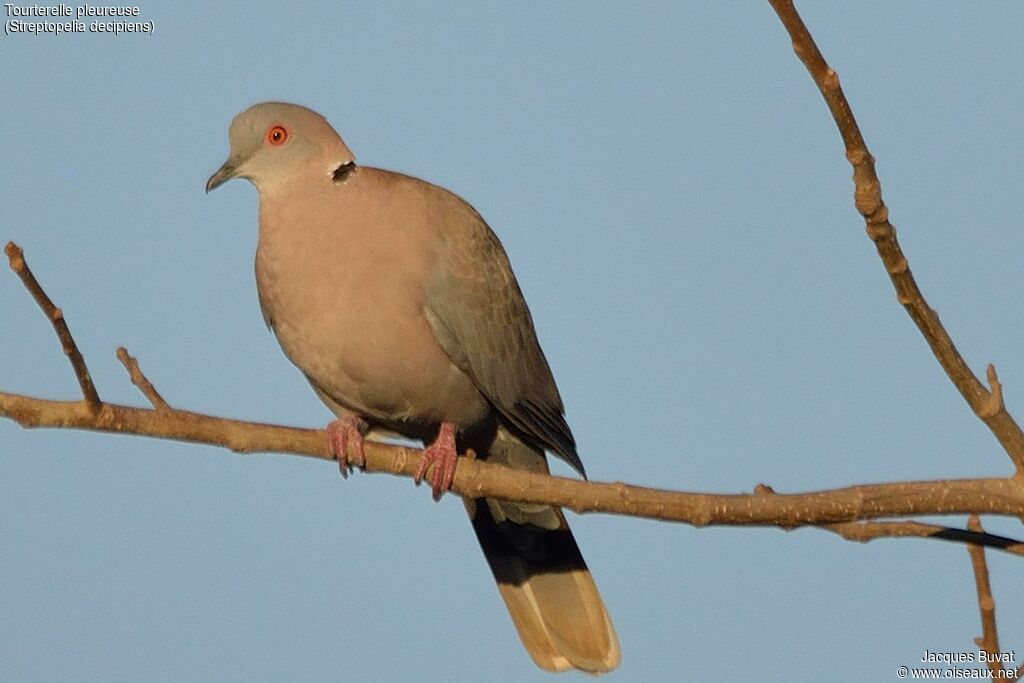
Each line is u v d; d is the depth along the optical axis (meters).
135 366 8.68
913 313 7.86
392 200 11.10
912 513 8.39
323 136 11.09
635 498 8.77
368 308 10.86
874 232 7.46
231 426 9.01
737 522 8.58
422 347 11.13
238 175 11.18
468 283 11.34
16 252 7.73
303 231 10.88
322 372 11.25
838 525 8.60
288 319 11.06
